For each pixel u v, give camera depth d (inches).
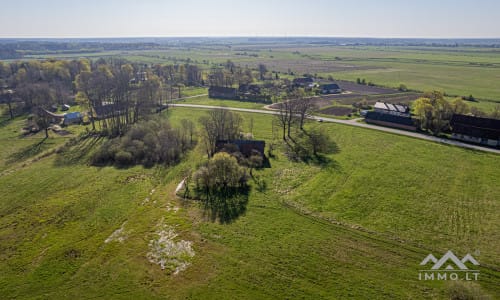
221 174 2325.3
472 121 3351.4
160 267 1540.4
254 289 1395.2
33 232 1836.9
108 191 2326.5
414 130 3666.3
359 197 2169.0
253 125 3937.0
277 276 1466.5
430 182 2378.2
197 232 1804.9
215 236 1764.3
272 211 2010.3
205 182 2322.8
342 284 1416.1
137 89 5014.8
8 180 2509.8
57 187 2391.7
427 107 3627.0
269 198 2174.0
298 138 3447.3
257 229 1823.3
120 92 4301.2
